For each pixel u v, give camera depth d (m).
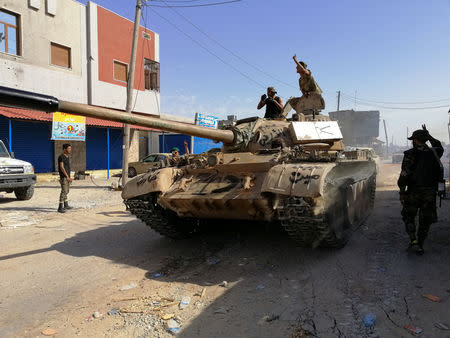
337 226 5.34
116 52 21.70
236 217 5.51
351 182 6.14
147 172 6.54
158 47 24.88
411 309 3.54
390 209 9.07
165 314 3.66
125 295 4.21
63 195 9.87
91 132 22.00
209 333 3.27
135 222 8.50
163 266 5.25
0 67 16.30
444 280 4.22
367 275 4.46
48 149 19.53
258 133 6.75
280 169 4.89
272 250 5.76
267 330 3.28
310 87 8.36
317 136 6.80
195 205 5.39
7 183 11.03
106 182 18.30
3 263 5.46
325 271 4.67
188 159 6.35
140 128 24.80
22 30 17.12
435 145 5.31
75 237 7.08
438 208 8.57
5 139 17.61
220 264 5.22
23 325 3.54
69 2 19.17
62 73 19.00
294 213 4.58
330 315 3.50
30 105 3.16
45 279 4.77
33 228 7.91
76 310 3.84
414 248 5.24
